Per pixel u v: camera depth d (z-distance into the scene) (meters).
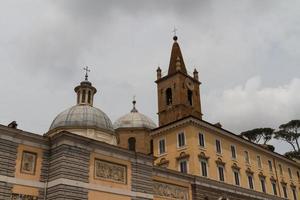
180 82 65.94
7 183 34.47
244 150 62.72
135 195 41.88
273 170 68.25
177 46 74.31
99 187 38.91
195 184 50.19
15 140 36.47
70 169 37.09
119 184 40.94
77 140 38.75
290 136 98.12
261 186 63.00
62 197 35.41
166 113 65.31
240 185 58.09
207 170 53.38
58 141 38.28
